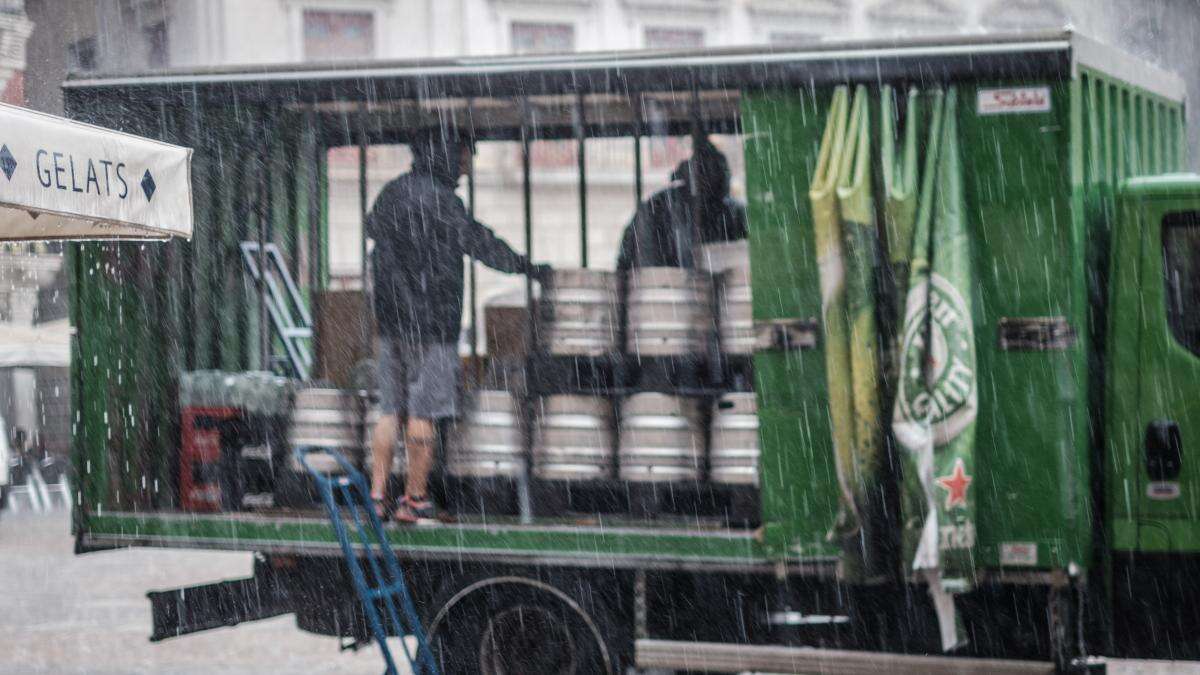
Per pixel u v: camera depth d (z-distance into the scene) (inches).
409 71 271.4
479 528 267.7
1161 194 246.8
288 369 328.5
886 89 243.1
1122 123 273.3
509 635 272.5
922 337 236.8
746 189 250.8
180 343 306.0
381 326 279.4
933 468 235.8
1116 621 247.4
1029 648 245.3
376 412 289.6
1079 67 243.1
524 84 264.7
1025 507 239.0
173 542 288.5
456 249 282.5
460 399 280.1
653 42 1248.8
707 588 262.2
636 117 297.9
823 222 240.5
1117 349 247.9
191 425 295.7
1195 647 243.4
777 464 249.6
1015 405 239.0
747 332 271.3
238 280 317.1
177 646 396.8
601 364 275.9
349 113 320.5
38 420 1101.7
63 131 240.7
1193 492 243.0
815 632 257.0
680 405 269.3
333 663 369.4
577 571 267.3
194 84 284.8
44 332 1086.4
